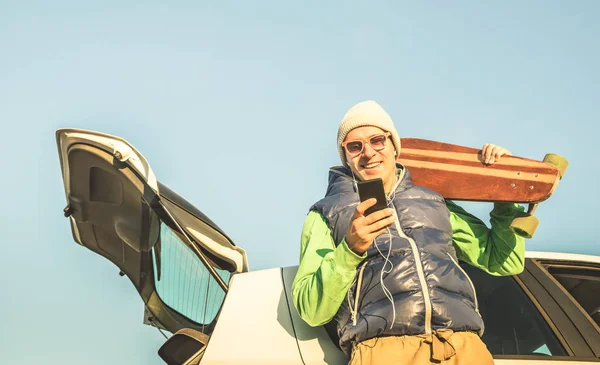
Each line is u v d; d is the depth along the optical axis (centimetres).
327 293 273
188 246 386
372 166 316
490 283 348
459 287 281
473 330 276
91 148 373
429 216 305
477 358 267
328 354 285
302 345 289
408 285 276
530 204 346
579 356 299
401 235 295
